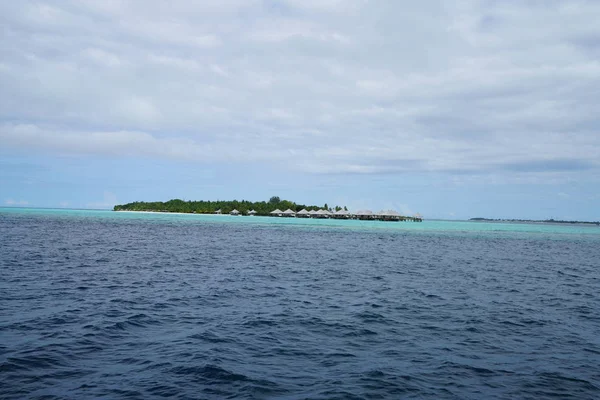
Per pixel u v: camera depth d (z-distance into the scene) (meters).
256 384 9.73
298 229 94.69
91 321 14.62
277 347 12.56
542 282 28.09
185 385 9.57
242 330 14.21
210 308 17.36
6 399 8.56
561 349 13.15
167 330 13.98
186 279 24.59
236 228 90.69
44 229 66.69
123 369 10.45
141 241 51.62
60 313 15.62
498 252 53.25
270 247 48.97
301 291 21.91
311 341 13.28
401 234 89.44
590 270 36.78
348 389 9.62
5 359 10.68
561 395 9.66
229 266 30.97
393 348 12.80
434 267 34.47
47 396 8.80
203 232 73.75
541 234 114.88
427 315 17.25
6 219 95.56
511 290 24.27
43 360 10.80
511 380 10.47
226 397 9.02
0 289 19.80
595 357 12.44
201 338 13.14
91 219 113.81
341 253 44.47
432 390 9.73
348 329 14.73
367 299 20.25
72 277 23.95
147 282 23.16
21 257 31.83
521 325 16.05
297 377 10.29
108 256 34.78
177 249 42.97
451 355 12.27
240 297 19.81
